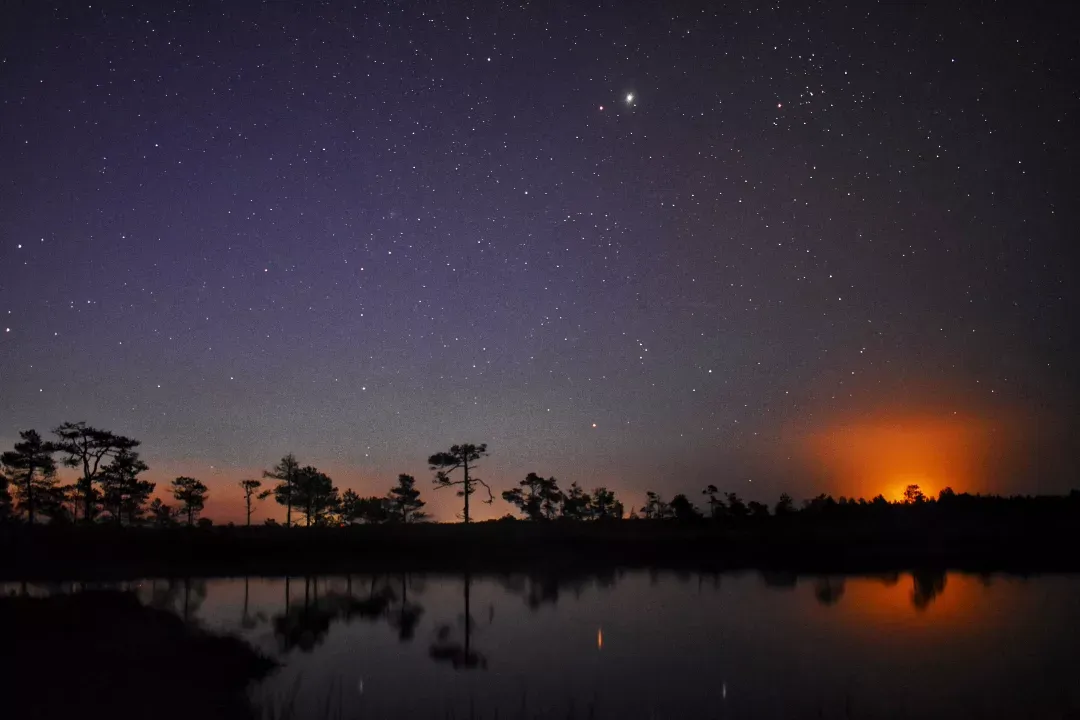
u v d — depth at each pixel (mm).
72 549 53688
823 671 20641
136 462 65375
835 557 55031
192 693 16516
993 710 17078
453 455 74062
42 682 15250
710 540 61438
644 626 28359
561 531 66125
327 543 58469
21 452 60875
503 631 27344
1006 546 57312
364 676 19828
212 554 54938
